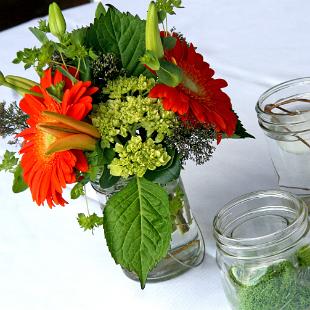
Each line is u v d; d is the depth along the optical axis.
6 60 1.33
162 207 0.67
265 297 0.64
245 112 0.99
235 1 1.33
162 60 0.63
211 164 0.92
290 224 0.64
